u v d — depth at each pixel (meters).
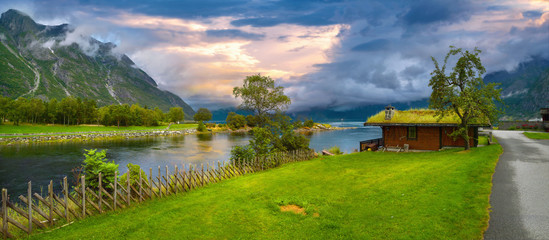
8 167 41.25
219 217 12.51
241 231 11.14
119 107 129.50
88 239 10.34
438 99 26.23
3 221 10.14
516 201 11.27
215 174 20.81
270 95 36.09
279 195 15.78
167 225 11.65
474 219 10.01
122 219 12.38
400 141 32.59
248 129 156.62
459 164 18.78
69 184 31.81
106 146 71.69
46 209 13.11
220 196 15.88
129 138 100.12
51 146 68.62
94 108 136.75
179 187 17.23
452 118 29.77
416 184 15.16
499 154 21.70
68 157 50.59
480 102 24.50
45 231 11.05
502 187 13.12
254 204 14.23
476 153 22.98
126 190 14.23
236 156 25.75
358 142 81.38
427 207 11.55
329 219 11.88
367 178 18.56
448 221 10.08
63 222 11.88
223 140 92.62
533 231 8.78
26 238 10.39
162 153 59.12
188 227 11.46
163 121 184.62
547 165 17.33
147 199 15.30
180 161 48.81
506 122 63.91
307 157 32.00
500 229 9.10
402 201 12.73
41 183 32.22
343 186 17.05
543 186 12.97
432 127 31.03
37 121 119.69
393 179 17.17
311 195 15.50
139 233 10.87
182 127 156.25
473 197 12.08
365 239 9.60
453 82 25.50
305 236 10.45
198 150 64.62
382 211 11.90
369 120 34.28
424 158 24.58
